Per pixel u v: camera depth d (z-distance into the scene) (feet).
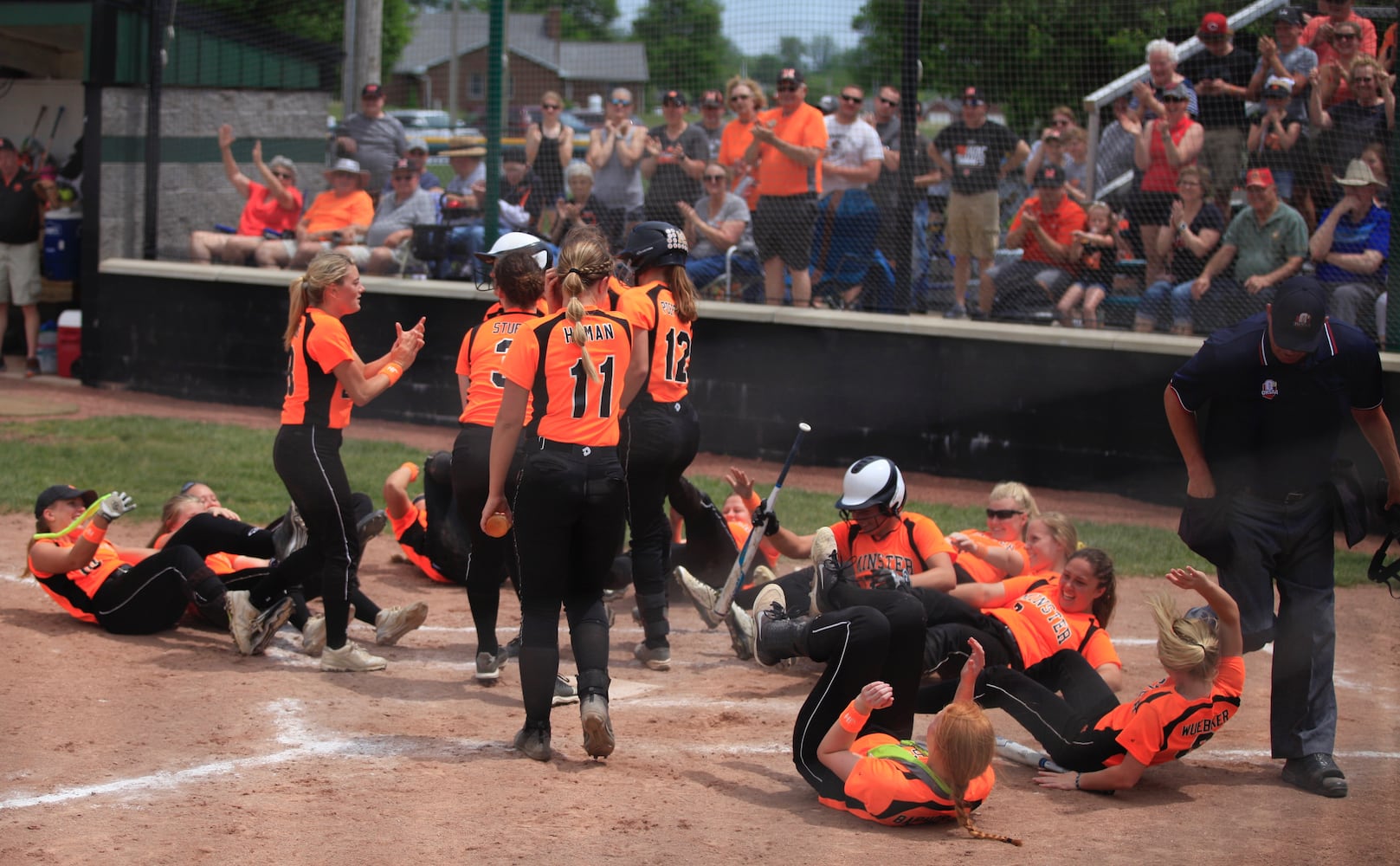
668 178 97.81
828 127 94.02
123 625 51.03
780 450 95.66
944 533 71.51
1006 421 88.22
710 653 52.80
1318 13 79.87
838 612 36.22
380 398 107.45
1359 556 69.67
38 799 34.30
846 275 93.91
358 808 34.12
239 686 45.27
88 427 96.58
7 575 59.31
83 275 117.19
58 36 127.24
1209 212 82.89
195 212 123.44
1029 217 88.12
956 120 91.91
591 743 37.22
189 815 33.37
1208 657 36.52
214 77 123.34
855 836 33.27
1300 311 36.47
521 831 32.73
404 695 45.34
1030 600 43.32
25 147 129.49
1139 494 84.43
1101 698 39.70
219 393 113.70
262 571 52.65
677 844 32.19
